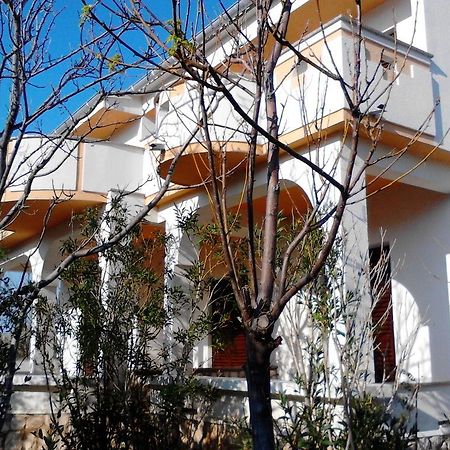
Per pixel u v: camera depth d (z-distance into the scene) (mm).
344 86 3596
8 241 15336
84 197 11734
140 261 8594
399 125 8625
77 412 7750
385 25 10688
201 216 11000
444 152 9312
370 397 5891
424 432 7355
